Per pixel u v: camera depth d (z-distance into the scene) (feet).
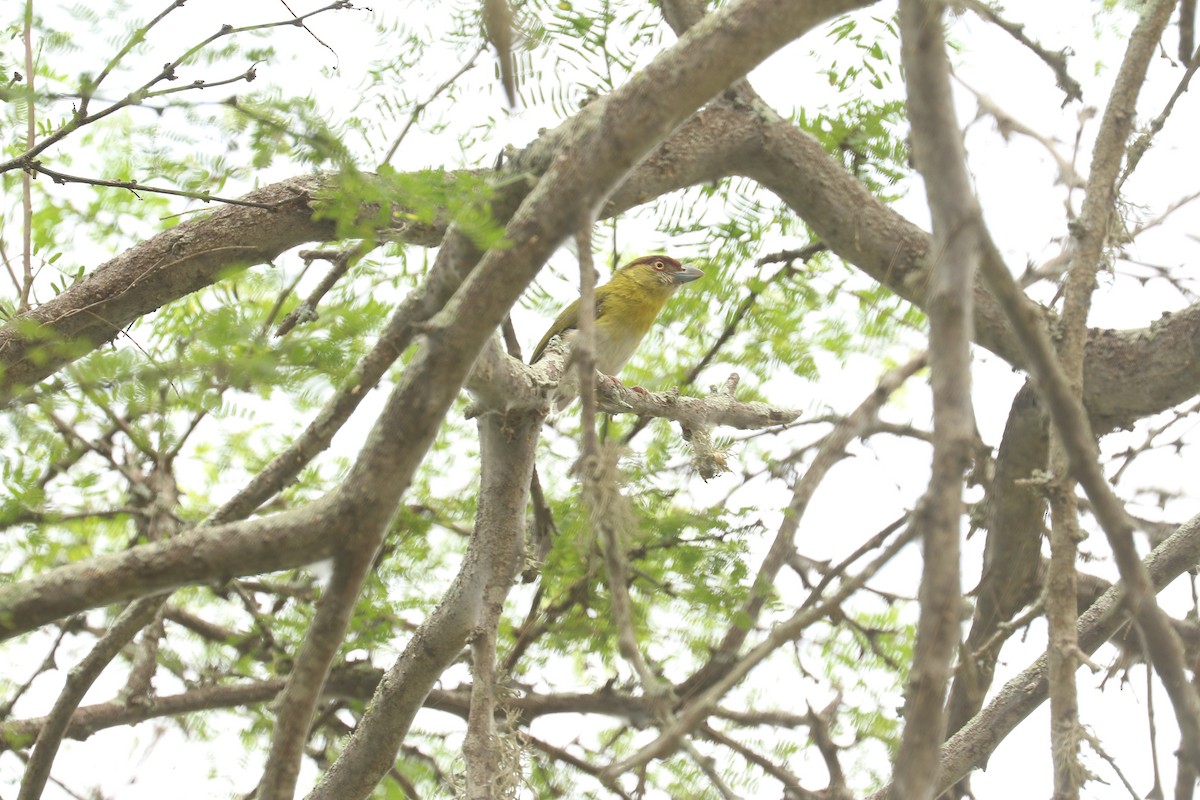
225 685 33.73
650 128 16.49
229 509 24.08
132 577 18.60
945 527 11.33
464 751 23.54
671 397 28.86
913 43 12.56
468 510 34.22
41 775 26.45
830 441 20.79
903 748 11.10
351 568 18.90
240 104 19.35
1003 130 23.77
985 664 29.40
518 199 18.97
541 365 26.43
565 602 31.99
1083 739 17.04
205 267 26.91
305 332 20.20
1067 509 18.57
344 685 33.19
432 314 20.42
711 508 30.37
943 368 11.71
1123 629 27.40
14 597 18.45
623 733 33.55
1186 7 25.98
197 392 19.80
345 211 18.67
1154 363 29.86
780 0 16.16
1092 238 21.52
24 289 25.38
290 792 20.08
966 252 12.00
